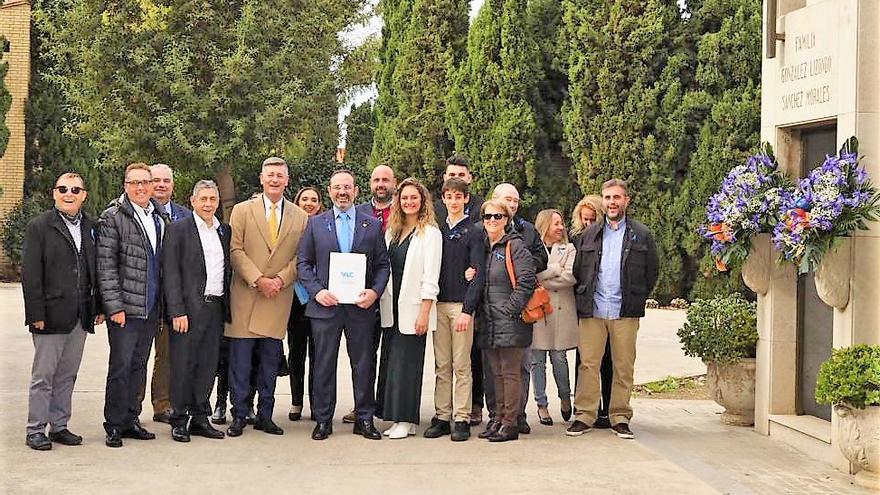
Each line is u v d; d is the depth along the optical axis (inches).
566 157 917.8
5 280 1009.5
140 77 1010.7
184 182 1105.4
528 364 344.8
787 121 338.0
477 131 904.9
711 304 376.2
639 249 336.2
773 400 344.2
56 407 310.8
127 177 319.3
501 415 331.6
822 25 317.1
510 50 888.3
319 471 283.9
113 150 1020.5
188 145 986.7
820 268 296.2
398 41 1015.6
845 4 304.2
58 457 293.7
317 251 329.1
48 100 1055.6
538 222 360.2
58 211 305.6
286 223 333.4
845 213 289.4
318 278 328.2
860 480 277.3
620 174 843.4
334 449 312.0
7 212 1026.1
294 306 352.5
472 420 357.4
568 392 364.5
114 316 305.3
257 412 338.3
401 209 334.3
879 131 298.2
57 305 299.1
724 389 364.2
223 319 326.6
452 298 333.1
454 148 949.2
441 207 353.7
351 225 331.6
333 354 327.9
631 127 842.2
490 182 900.0
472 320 331.0
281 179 334.0
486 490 266.4
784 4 349.1
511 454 309.4
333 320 327.3
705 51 821.2
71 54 1021.8
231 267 330.3
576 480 278.7
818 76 318.7
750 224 328.8
